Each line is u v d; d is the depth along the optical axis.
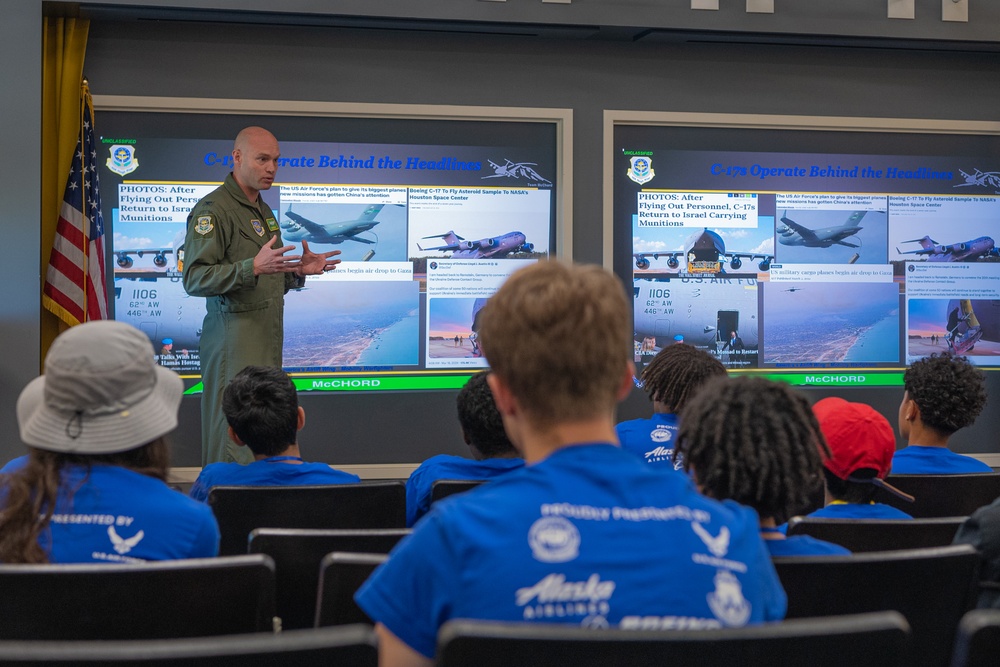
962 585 1.51
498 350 1.11
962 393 2.91
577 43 5.66
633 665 0.93
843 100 5.90
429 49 5.53
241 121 5.43
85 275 5.03
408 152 5.59
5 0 4.89
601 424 1.12
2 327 4.89
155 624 1.36
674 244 5.82
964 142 6.07
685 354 3.00
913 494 2.61
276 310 4.30
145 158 5.35
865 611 1.49
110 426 1.56
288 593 1.80
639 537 1.02
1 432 4.87
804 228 5.93
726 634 0.93
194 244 4.16
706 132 5.84
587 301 1.09
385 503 2.38
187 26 5.33
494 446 2.68
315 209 5.51
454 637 0.91
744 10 5.42
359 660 0.98
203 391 4.31
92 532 1.52
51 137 5.07
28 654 0.91
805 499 1.49
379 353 5.59
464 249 5.65
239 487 2.30
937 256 6.05
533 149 5.70
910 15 5.57
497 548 0.99
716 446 1.47
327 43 5.45
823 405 2.19
